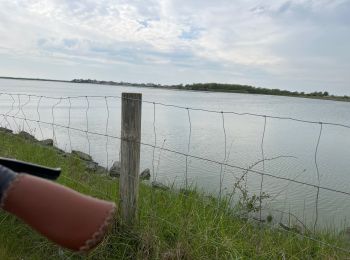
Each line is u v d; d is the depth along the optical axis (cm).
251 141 2131
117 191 440
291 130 3003
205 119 3728
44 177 92
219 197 458
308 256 370
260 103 9131
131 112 389
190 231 377
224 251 352
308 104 10175
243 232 396
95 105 5450
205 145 1858
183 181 776
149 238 366
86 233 64
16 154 650
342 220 700
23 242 394
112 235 377
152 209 408
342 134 2838
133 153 395
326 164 1479
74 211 65
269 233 410
